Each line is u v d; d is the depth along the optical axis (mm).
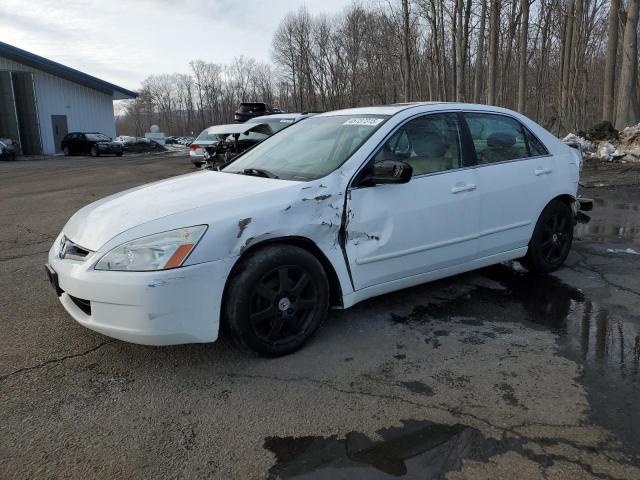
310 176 3568
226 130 14766
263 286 3184
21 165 22875
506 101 32500
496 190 4242
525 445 2453
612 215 7723
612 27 19219
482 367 3197
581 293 4434
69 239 3332
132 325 2924
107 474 2295
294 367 3219
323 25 61562
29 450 2455
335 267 3455
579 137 16500
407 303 4246
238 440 2525
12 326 3834
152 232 2979
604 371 3131
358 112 4309
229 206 3156
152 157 29344
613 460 2338
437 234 3895
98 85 35656
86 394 2936
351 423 2645
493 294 4434
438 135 4051
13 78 31500
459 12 21625
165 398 2893
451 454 2398
